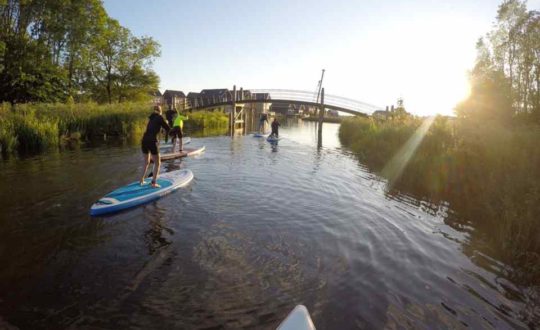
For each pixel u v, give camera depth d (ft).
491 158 26.40
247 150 50.72
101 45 100.83
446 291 12.61
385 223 19.81
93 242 15.52
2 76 77.46
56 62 93.04
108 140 57.26
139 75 117.80
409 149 41.65
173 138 42.42
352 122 85.15
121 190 22.48
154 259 13.99
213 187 26.08
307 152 51.52
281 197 24.07
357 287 12.48
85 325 9.96
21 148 43.75
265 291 11.92
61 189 24.26
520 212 18.71
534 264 14.92
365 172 36.17
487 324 10.81
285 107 298.56
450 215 21.85
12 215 18.79
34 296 11.33
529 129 30.53
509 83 51.60
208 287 12.04
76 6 88.43
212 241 15.90
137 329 9.83
